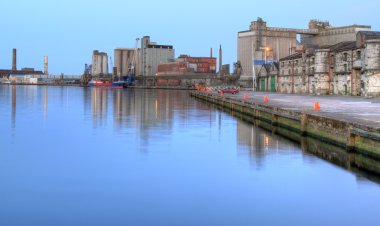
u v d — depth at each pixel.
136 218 17.33
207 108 81.81
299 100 73.62
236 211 18.20
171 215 17.67
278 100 74.06
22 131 44.00
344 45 103.62
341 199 19.97
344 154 30.88
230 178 23.80
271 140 38.44
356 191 21.28
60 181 23.17
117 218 17.33
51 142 36.75
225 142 37.12
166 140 38.22
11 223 16.73
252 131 45.25
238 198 20.00
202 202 19.42
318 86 103.75
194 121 55.59
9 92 168.50
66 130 44.84
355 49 90.25
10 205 18.97
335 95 97.69
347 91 94.81
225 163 27.89
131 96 139.62
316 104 47.09
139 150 32.78
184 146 34.88
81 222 16.86
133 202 19.41
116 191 21.19
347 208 18.67
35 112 68.00
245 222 16.94
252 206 18.86
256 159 29.31
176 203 19.25
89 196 20.33
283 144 35.91
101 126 48.62
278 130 45.97
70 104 90.06
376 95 83.69
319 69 103.38
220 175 24.53
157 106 86.50
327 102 65.38
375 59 82.94
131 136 40.56
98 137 39.78
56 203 19.28
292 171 25.59
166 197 20.14
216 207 18.72
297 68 121.62
